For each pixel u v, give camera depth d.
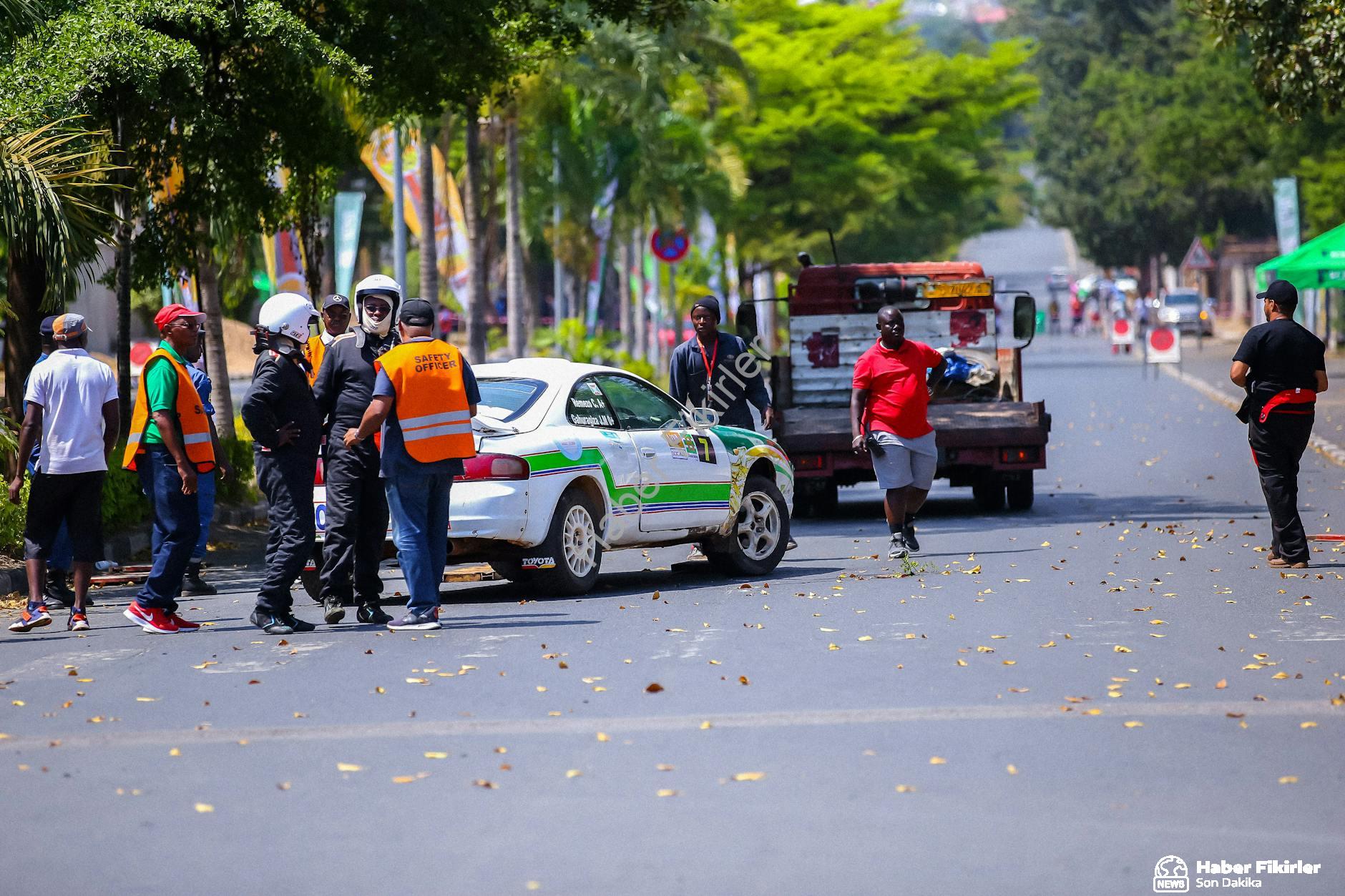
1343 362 126.94
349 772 18.05
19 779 18.09
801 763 18.03
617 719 20.27
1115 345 161.88
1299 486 50.91
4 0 38.62
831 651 24.77
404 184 75.75
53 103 36.84
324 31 44.66
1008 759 18.08
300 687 22.77
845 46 133.00
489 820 16.16
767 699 21.34
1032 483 47.78
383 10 44.75
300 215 49.34
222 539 45.88
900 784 17.17
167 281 46.41
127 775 18.17
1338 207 138.88
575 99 105.25
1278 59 57.00
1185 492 51.28
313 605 32.03
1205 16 58.88
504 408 31.53
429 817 16.33
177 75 38.91
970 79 137.38
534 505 30.61
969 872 14.45
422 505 27.53
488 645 25.86
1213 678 22.23
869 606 29.38
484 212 117.19
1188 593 30.20
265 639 27.28
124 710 21.58
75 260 36.84
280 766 18.41
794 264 142.88
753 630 26.86
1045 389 107.44
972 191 145.50
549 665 24.00
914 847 15.15
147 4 38.84
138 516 44.12
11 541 36.94
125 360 45.88
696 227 115.81
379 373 27.36
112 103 39.72
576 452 31.52
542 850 15.22
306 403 27.97
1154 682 22.00
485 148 115.81
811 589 31.95
